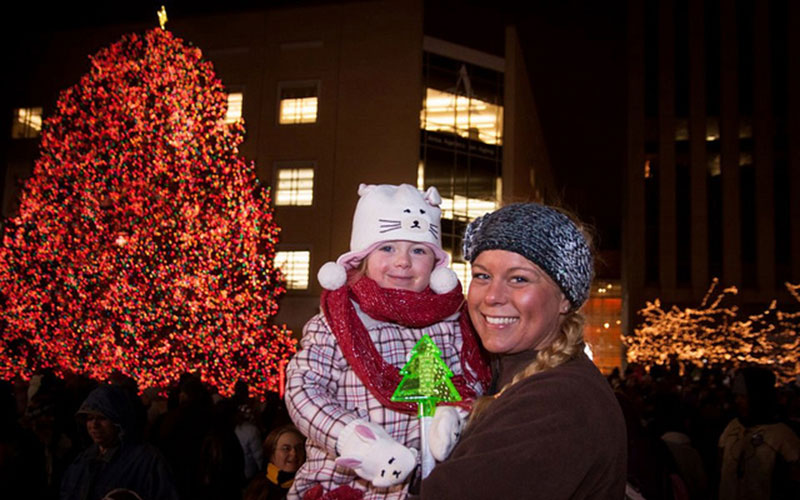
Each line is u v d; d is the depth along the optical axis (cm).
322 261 2469
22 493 433
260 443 700
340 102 2569
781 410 510
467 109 2684
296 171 2567
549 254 173
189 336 1748
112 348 1684
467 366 245
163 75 1938
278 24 2666
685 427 859
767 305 3152
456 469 152
